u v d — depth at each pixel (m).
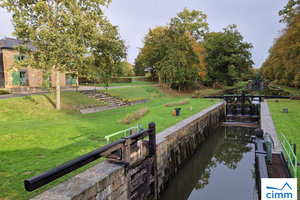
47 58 18.34
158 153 10.89
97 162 8.55
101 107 24.39
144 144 9.62
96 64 23.88
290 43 29.84
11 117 17.12
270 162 8.92
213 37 62.97
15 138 11.53
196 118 18.72
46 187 6.66
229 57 59.81
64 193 5.73
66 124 15.80
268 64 56.78
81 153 9.60
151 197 9.80
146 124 16.20
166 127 15.12
